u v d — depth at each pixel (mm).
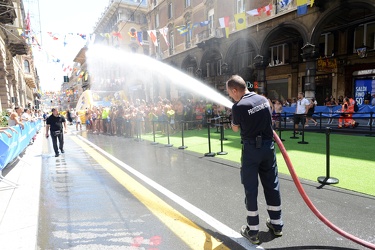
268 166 2580
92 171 5418
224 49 19109
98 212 3297
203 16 21859
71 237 2676
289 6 14211
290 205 3324
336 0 12008
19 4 19672
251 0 16797
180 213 3217
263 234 2670
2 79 16891
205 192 3938
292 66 19031
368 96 14500
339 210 3111
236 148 7418
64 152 7957
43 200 3744
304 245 2432
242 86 2604
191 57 23672
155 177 4836
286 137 8992
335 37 16578
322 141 7957
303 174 4605
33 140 10820
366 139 8062
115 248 2455
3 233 2725
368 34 14977
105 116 14586
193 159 6258
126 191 4082
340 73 16312
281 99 20359
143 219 3074
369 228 2676
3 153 4500
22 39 17516
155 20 31188
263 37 16031
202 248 2438
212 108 13188
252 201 2484
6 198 3777
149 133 13164
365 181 4070
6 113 10039
